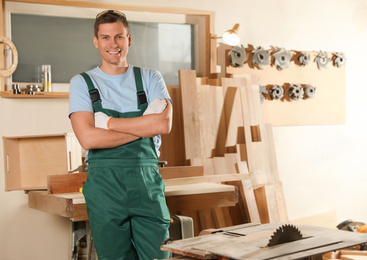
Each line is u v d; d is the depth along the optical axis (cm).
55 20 410
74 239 359
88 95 250
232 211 437
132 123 241
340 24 539
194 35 461
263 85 484
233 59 460
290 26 509
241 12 481
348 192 545
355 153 551
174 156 429
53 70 409
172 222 304
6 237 395
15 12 396
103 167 241
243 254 138
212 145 440
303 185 516
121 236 240
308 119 513
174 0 450
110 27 248
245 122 452
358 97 552
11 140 353
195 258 147
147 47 441
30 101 402
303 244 149
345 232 167
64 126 414
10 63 394
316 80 519
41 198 326
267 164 459
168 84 450
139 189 241
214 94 446
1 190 393
